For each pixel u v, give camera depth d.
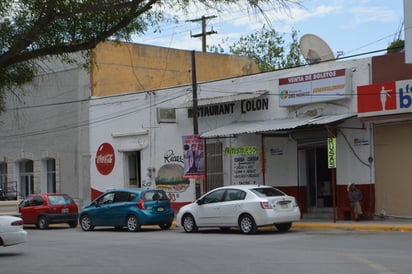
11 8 10.61
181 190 30.38
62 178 36.31
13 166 39.34
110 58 36.12
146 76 37.72
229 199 21.23
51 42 10.81
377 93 22.22
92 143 34.75
